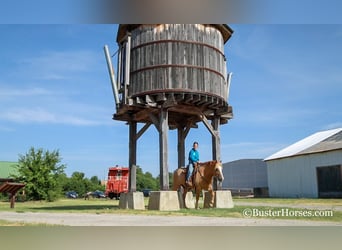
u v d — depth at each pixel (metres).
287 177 45.94
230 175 64.31
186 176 18.31
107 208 20.48
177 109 19.39
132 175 20.52
